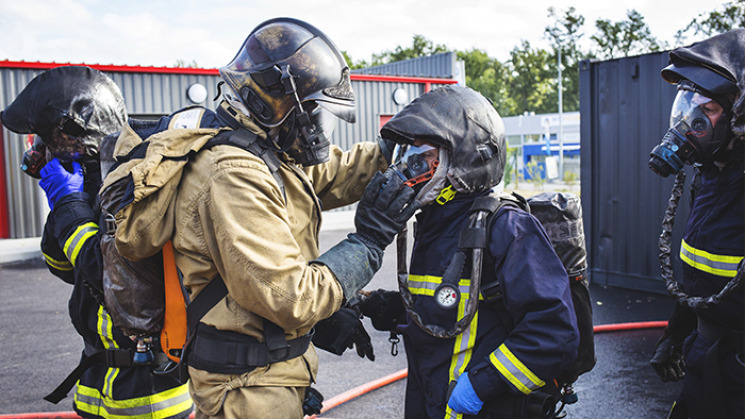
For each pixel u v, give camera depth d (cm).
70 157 231
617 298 584
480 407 176
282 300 167
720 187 211
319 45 192
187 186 179
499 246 176
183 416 238
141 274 196
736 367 204
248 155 179
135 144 194
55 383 406
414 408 202
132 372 225
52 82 229
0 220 1093
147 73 1210
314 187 234
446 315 183
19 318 579
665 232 224
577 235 206
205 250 178
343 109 196
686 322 242
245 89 187
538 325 169
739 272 188
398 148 200
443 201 188
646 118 592
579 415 332
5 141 1084
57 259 243
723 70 195
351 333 209
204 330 183
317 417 339
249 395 181
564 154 3145
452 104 184
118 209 173
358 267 180
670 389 363
